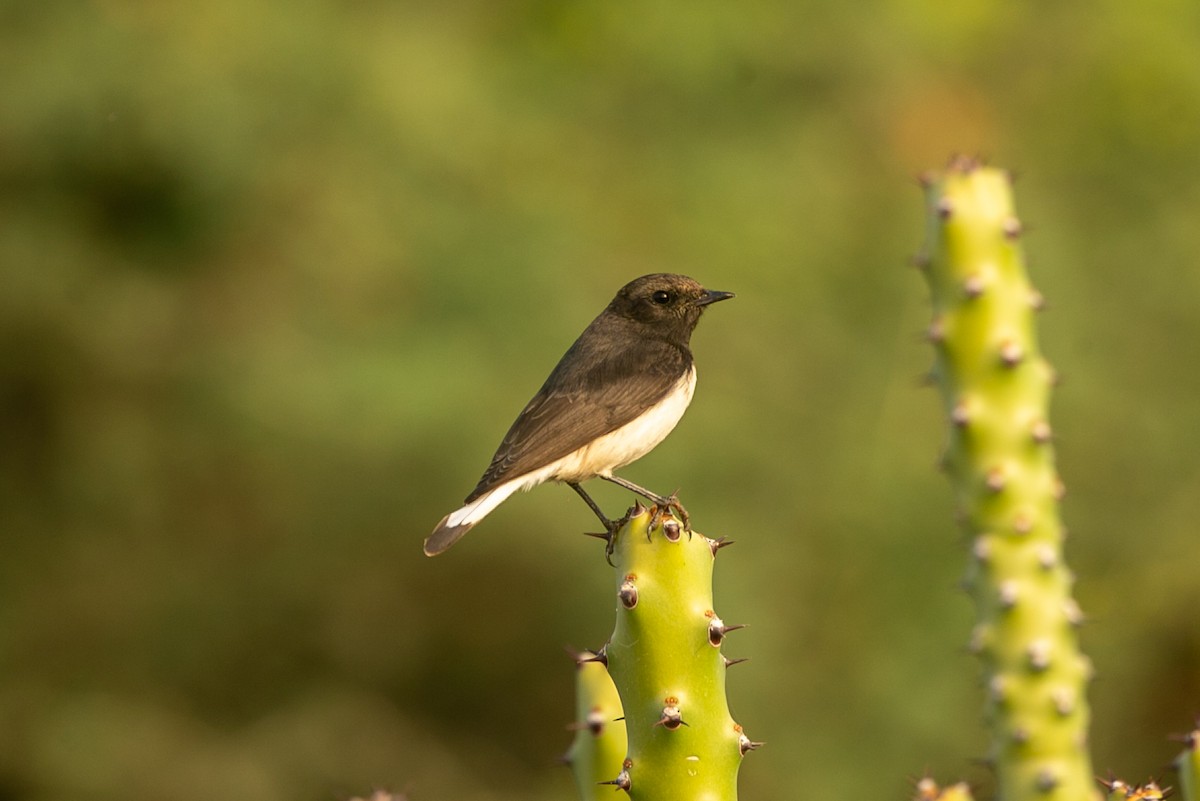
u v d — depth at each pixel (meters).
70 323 17.39
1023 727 6.75
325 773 17.64
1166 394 18.20
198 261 17.72
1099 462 17.77
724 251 18.44
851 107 20.14
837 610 17.02
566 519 16.41
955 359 6.96
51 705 17.83
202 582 17.98
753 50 19.42
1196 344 18.47
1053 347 17.89
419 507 16.89
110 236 17.59
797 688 16.64
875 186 19.67
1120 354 18.48
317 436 16.64
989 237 6.95
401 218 17.55
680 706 5.53
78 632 18.19
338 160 17.58
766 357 17.80
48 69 16.64
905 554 17.00
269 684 18.17
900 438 17.48
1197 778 5.55
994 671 6.82
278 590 17.80
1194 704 17.27
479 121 18.09
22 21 16.95
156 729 17.67
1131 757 17.14
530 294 17.16
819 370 18.00
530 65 19.55
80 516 18.11
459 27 19.25
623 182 18.83
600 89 19.42
